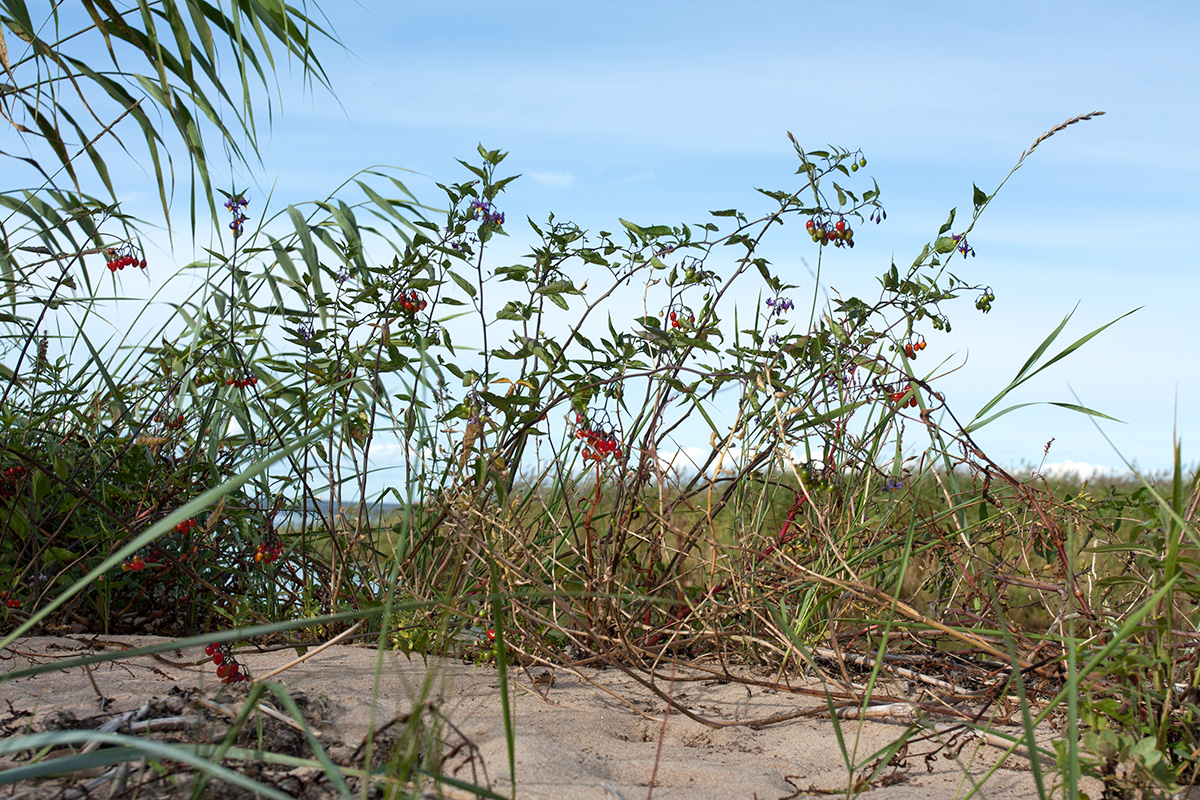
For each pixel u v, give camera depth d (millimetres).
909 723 2396
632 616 3010
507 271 3107
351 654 2902
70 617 3264
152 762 1621
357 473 3131
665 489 3094
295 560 3436
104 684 2346
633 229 3158
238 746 1880
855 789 1918
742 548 2803
